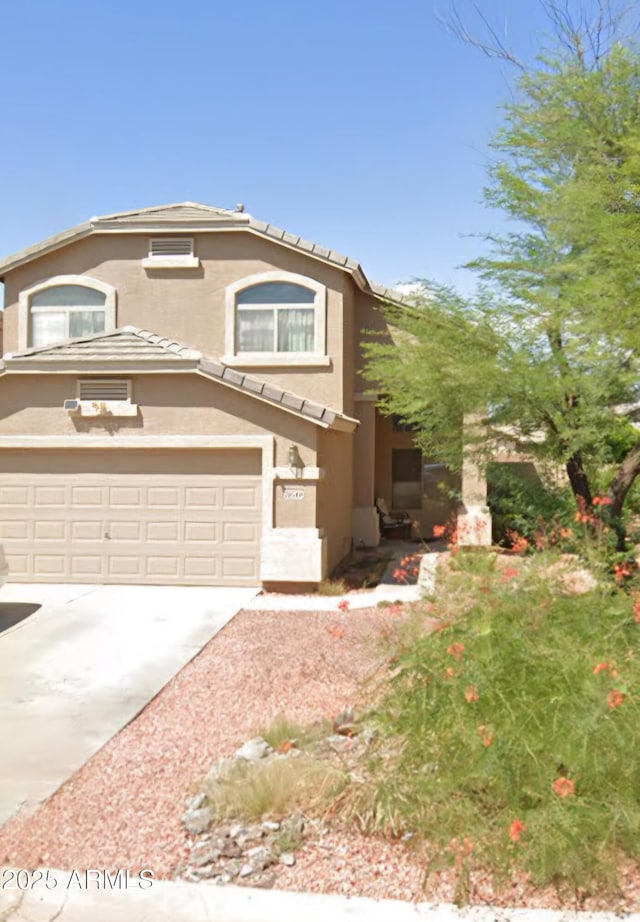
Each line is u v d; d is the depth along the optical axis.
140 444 14.31
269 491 13.98
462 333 12.39
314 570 13.73
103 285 17.52
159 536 14.44
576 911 4.36
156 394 14.35
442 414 13.27
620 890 4.52
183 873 4.78
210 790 5.73
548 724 5.05
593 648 5.53
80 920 4.37
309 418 13.81
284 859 4.86
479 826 4.73
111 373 14.27
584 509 10.92
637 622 5.80
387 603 12.30
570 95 11.98
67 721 7.55
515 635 5.61
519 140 12.43
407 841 4.99
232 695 8.24
